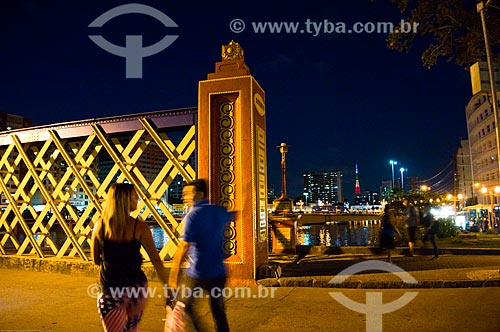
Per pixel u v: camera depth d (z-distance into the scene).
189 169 9.84
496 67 9.46
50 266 10.84
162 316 6.57
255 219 9.09
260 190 9.45
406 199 19.97
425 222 12.29
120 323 3.58
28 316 6.62
